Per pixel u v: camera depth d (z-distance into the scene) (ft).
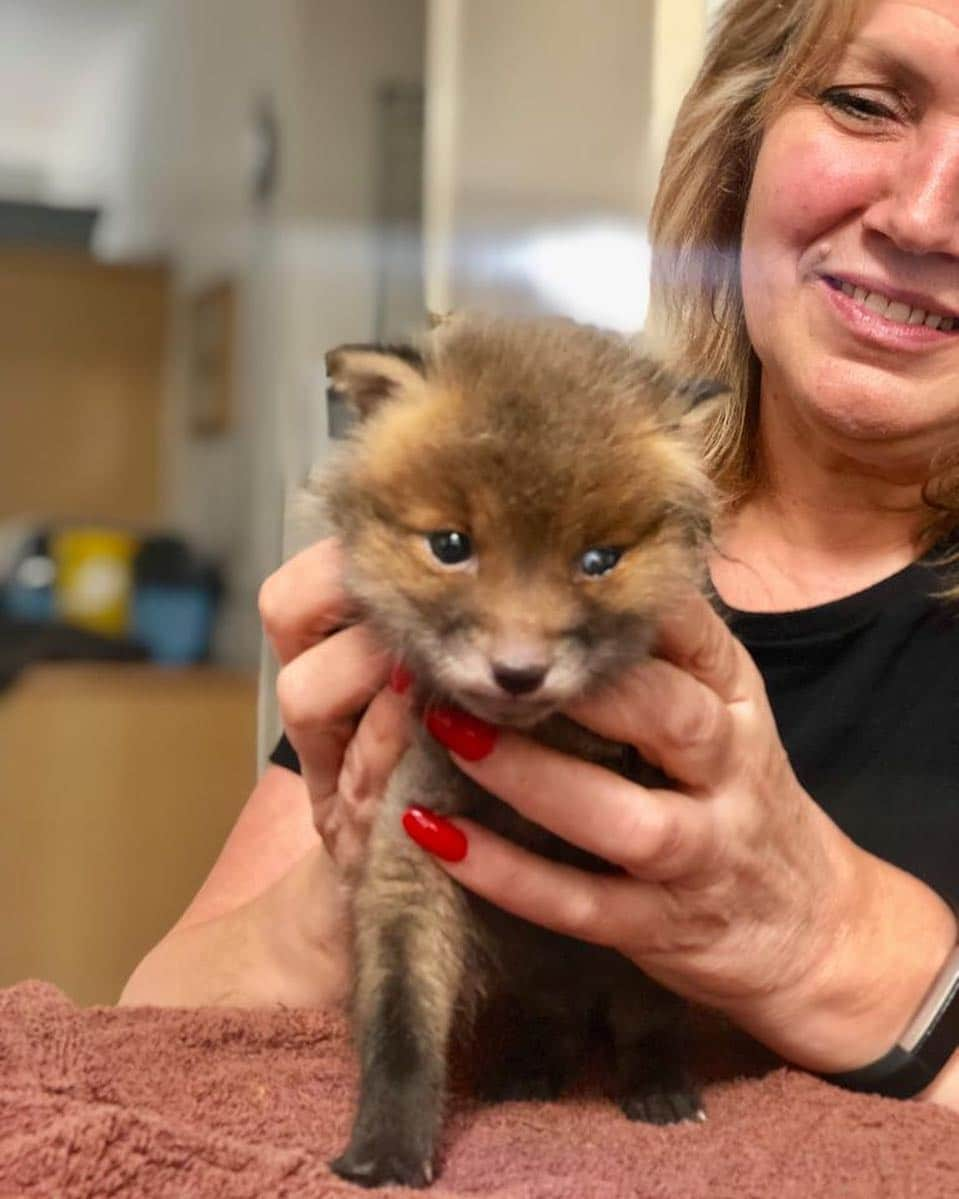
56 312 3.66
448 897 1.28
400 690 1.28
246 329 3.15
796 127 1.49
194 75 3.43
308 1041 1.31
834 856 1.27
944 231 1.39
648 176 1.92
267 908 1.51
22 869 1.99
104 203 3.77
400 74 2.81
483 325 1.32
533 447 1.16
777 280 1.51
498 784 1.17
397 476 1.19
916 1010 1.25
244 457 3.00
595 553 1.18
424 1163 1.11
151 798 2.05
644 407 1.23
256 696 1.93
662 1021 1.30
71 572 3.15
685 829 1.15
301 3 2.90
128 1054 1.23
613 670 1.17
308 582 1.33
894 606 1.51
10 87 3.84
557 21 2.22
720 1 1.74
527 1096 1.29
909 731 1.48
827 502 1.58
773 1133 1.13
